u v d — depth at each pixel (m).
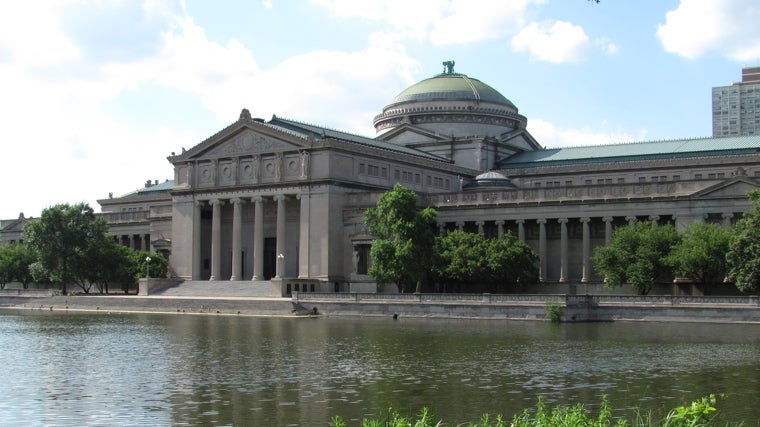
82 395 48.91
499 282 133.00
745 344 72.62
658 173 161.00
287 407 44.91
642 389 49.31
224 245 172.38
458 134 189.75
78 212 165.25
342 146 154.25
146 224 199.75
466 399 46.66
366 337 81.31
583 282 140.75
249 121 162.38
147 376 55.88
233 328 95.12
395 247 125.25
